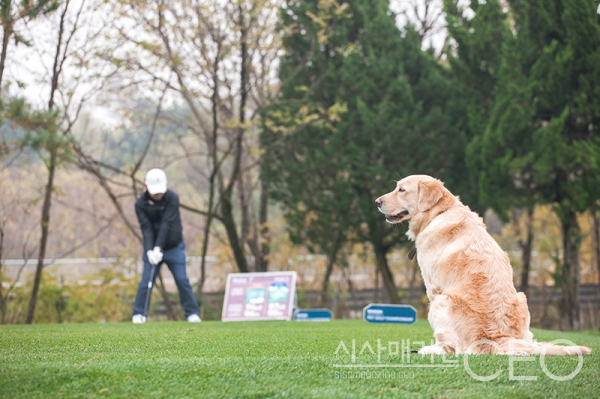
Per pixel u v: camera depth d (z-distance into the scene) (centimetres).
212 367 390
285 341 614
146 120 1922
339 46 1853
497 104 1509
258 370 389
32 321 1466
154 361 415
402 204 587
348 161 1723
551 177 1480
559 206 1487
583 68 1451
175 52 1719
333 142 1742
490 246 502
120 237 2452
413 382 372
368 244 2038
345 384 366
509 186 1528
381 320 1057
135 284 1656
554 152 1415
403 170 1730
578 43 1425
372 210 1747
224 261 2016
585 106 1434
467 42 1639
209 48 1761
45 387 346
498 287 478
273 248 2008
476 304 472
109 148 2394
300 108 1772
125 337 648
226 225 1856
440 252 518
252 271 2102
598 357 461
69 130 1570
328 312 1193
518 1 1582
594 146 1402
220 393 343
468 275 488
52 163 1446
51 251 2552
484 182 1527
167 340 615
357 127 1788
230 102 1897
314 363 416
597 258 1941
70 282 1650
